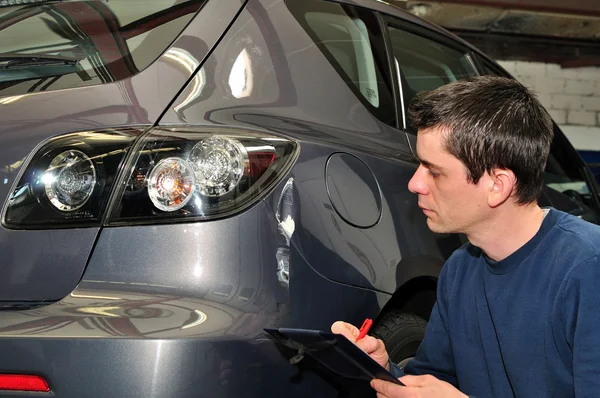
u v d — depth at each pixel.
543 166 1.17
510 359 1.19
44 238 1.35
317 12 1.92
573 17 6.99
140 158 1.36
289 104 1.64
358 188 1.60
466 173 1.16
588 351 1.07
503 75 2.82
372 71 2.02
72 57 1.64
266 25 1.72
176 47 1.58
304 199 1.44
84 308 1.26
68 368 1.19
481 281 1.26
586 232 1.15
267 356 1.29
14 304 1.33
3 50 1.76
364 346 1.30
